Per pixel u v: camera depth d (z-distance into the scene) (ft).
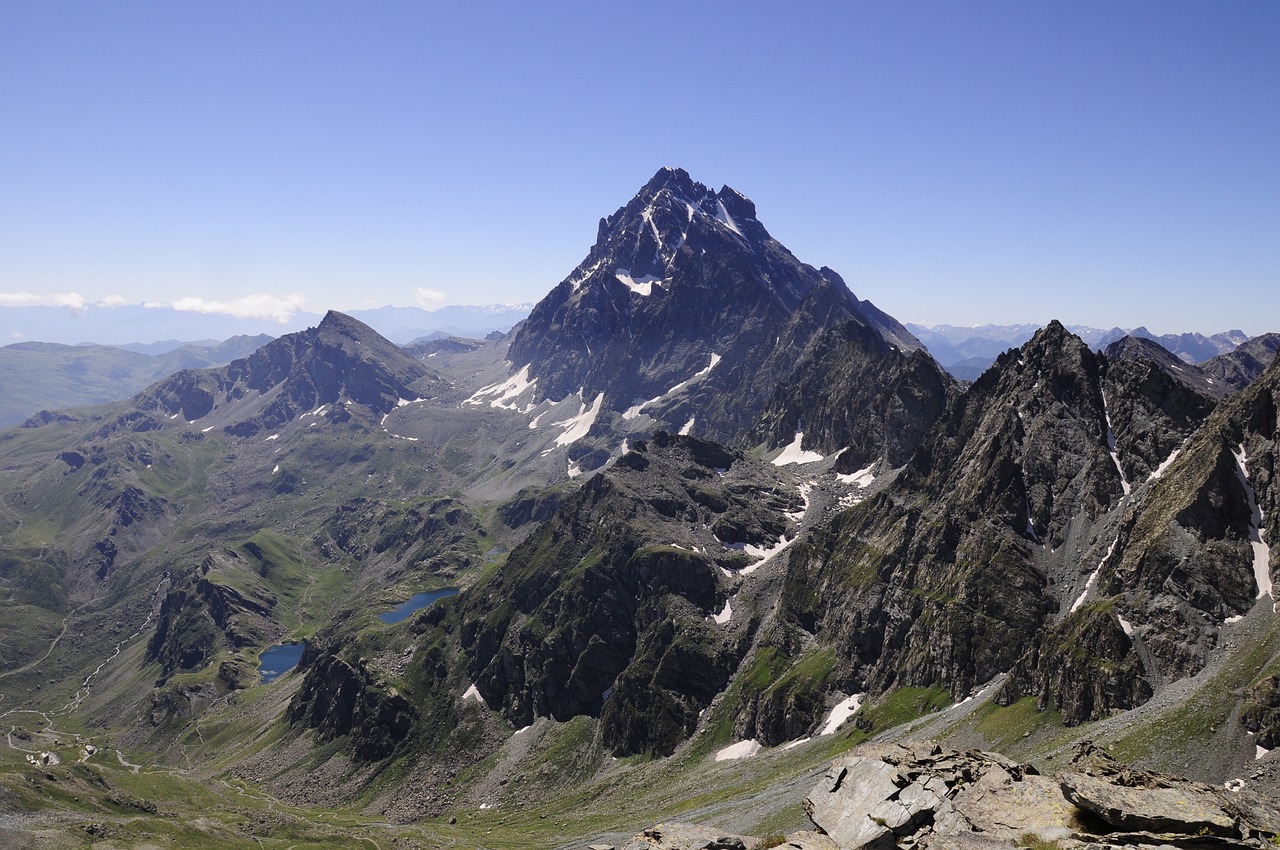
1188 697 410.52
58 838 624.18
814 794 199.72
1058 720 474.90
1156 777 172.24
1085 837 148.66
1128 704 452.76
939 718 552.82
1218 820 147.43
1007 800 167.22
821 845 177.58
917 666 623.36
